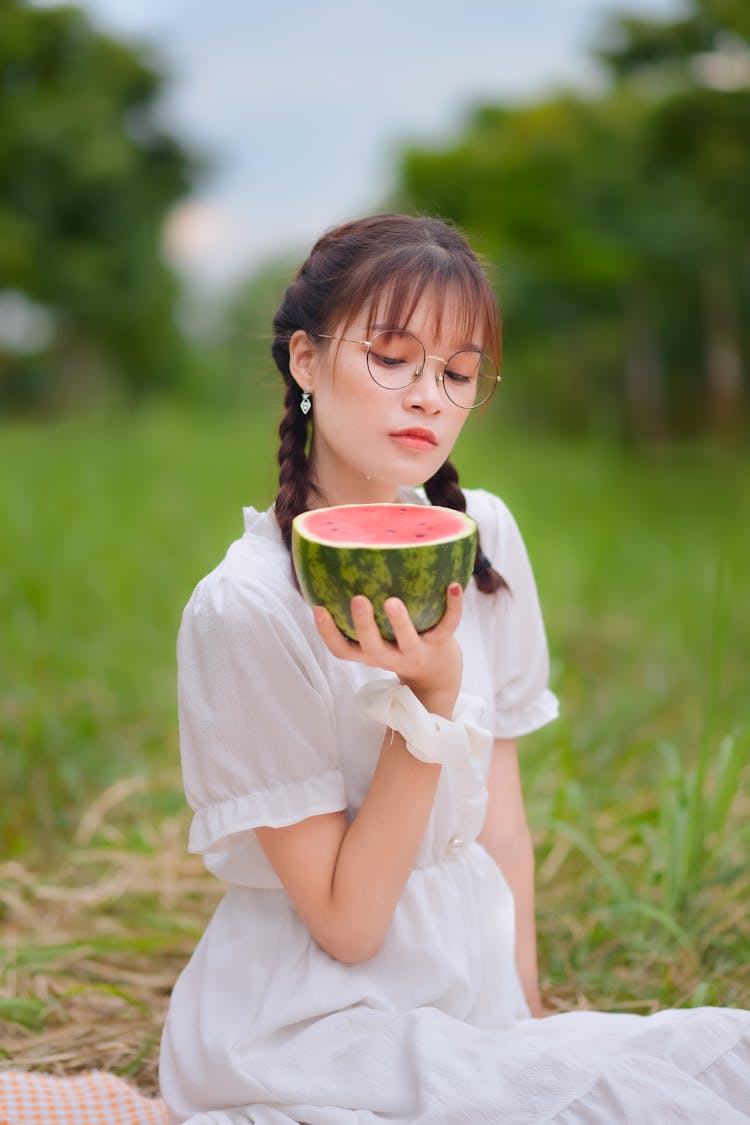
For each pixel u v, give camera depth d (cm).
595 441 2395
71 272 3381
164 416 2331
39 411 3669
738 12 2481
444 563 177
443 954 211
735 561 902
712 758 485
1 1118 247
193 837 212
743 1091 197
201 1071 206
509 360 3356
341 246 215
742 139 2544
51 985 328
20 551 744
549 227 3016
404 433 210
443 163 3053
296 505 219
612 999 309
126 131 3625
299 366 220
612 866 370
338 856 205
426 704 195
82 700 552
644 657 653
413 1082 193
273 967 212
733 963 318
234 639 206
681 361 3281
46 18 3312
